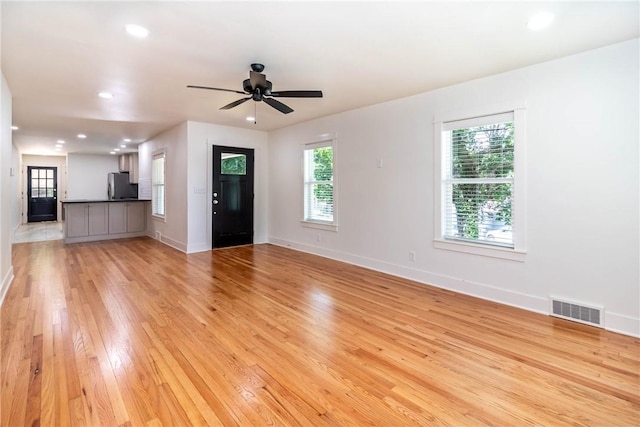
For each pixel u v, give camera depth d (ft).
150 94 13.55
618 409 5.93
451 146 12.87
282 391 6.44
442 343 8.43
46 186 36.96
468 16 7.62
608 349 8.12
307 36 8.61
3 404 5.91
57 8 7.22
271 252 19.76
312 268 16.01
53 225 33.24
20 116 17.42
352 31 8.33
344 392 6.42
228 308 10.77
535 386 6.62
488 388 6.56
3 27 8.05
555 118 10.08
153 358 7.60
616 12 7.43
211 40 8.80
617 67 9.00
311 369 7.22
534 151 10.52
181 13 7.47
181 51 9.47
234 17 7.64
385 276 14.64
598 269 9.45
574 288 9.87
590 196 9.53
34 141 25.90
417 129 13.67
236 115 17.60
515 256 11.03
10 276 13.26
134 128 20.97
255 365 7.36
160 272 15.20
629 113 8.87
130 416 5.68
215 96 13.80
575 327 9.42
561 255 10.09
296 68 10.80
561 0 6.98
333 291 12.57
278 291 12.55
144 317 9.96
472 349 8.13
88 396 6.18
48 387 6.43
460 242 12.46
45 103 14.87
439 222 13.07
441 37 8.65
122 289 12.66
